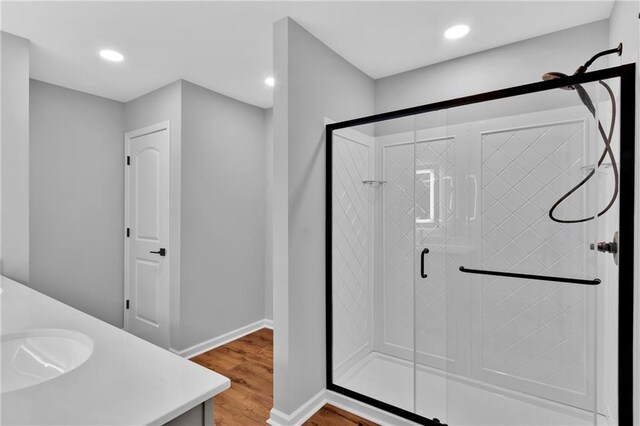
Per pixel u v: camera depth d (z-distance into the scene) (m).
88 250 3.16
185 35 2.14
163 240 2.99
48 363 1.07
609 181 1.36
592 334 1.41
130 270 3.34
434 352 1.98
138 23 2.00
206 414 0.77
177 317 2.85
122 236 3.40
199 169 3.00
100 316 3.23
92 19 1.96
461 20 1.97
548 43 2.12
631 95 1.29
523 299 1.55
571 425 1.45
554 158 1.46
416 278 2.03
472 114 1.67
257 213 3.61
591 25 2.00
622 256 1.32
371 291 2.56
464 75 2.42
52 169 2.94
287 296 1.92
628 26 1.47
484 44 2.25
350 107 2.50
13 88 2.11
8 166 2.07
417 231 2.04
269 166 3.67
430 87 2.55
